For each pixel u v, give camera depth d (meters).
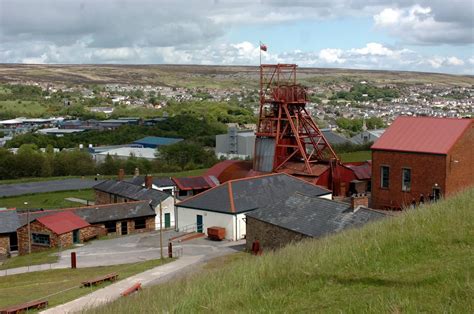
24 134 151.50
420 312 11.26
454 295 11.77
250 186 54.31
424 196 46.94
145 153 123.12
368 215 35.59
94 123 182.75
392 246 15.95
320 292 13.75
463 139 47.25
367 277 14.02
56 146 144.38
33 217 58.41
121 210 61.12
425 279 13.05
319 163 65.81
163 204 63.78
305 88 68.50
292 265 16.03
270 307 13.32
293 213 39.75
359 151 108.75
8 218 57.91
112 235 59.53
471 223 16.59
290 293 14.05
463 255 14.26
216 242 48.91
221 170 71.56
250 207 51.03
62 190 91.56
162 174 102.81
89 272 39.16
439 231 16.42
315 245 19.95
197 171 106.56
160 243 46.66
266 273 15.98
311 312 12.58
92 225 57.78
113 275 34.41
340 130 170.25
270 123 69.12
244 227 50.34
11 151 120.25
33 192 90.19
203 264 37.84
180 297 15.33
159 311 14.33
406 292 12.48
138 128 158.88
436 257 14.54
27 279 38.78
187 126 158.38
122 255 46.47
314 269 15.29
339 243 18.33
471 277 12.52
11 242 57.44
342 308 12.38
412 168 47.97
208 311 13.83
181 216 54.31
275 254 20.44
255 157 68.94
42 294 31.27
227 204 50.97
